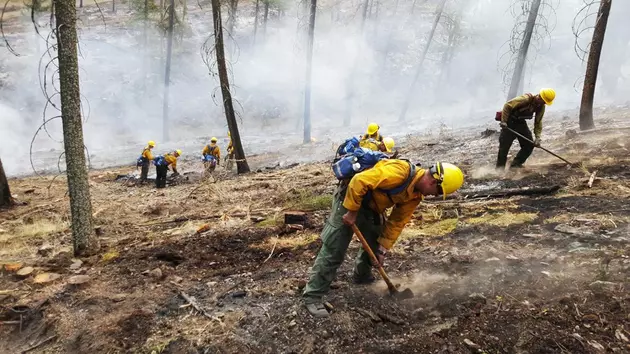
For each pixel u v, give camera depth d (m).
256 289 4.00
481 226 5.09
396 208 3.44
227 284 4.21
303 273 4.28
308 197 7.61
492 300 3.44
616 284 3.40
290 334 3.23
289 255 4.92
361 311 3.42
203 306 3.78
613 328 2.95
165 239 5.94
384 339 3.11
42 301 4.11
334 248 3.41
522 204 5.72
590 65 9.59
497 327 3.11
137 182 13.38
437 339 3.04
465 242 4.70
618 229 4.42
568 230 4.56
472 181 7.23
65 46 5.10
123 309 3.89
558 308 3.24
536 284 3.59
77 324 3.74
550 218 5.05
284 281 4.09
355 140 3.66
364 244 3.35
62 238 6.64
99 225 7.32
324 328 3.25
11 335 3.82
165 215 8.02
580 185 6.08
